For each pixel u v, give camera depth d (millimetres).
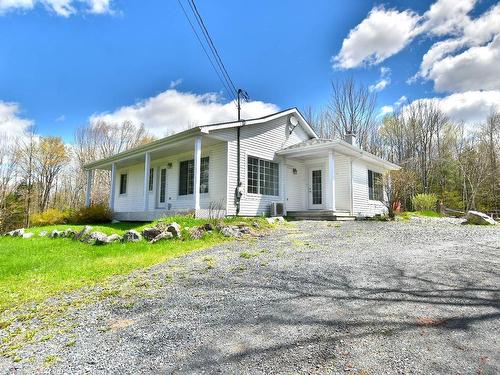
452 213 17250
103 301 3893
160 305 3615
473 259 5090
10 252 7441
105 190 32406
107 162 15734
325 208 13570
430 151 28594
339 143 11656
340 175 13336
